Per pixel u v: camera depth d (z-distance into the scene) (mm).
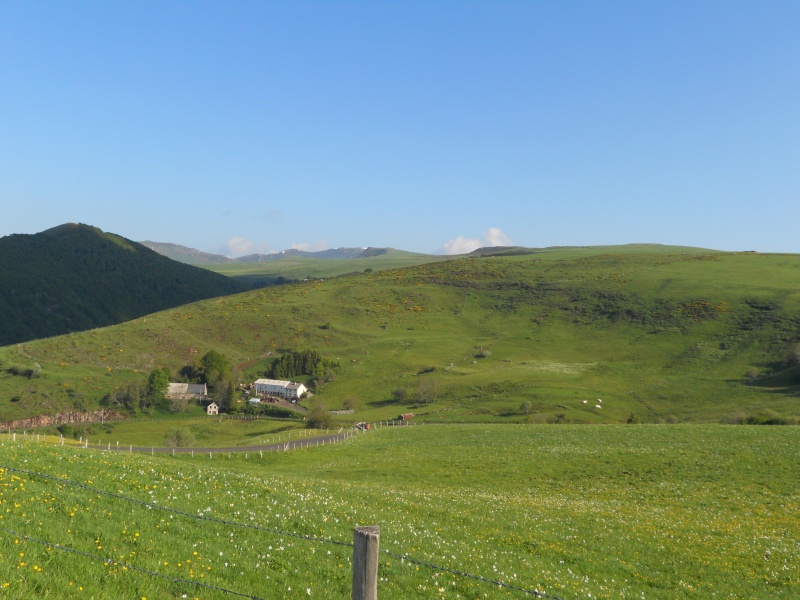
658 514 35125
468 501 35062
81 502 18438
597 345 166125
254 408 135500
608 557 25984
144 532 16984
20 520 15648
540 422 102625
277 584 15680
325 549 19438
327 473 51312
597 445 59219
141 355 158500
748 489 41938
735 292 183625
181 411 131875
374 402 137375
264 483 28844
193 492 23578
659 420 108812
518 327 188625
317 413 105750
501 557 23547
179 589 13828
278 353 172375
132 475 24359
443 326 196125
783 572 25625
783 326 153250
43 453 25656
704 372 136375
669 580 23969
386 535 23047
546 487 45000
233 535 18828
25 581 12234
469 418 109875
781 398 111750
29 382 133875
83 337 167750
